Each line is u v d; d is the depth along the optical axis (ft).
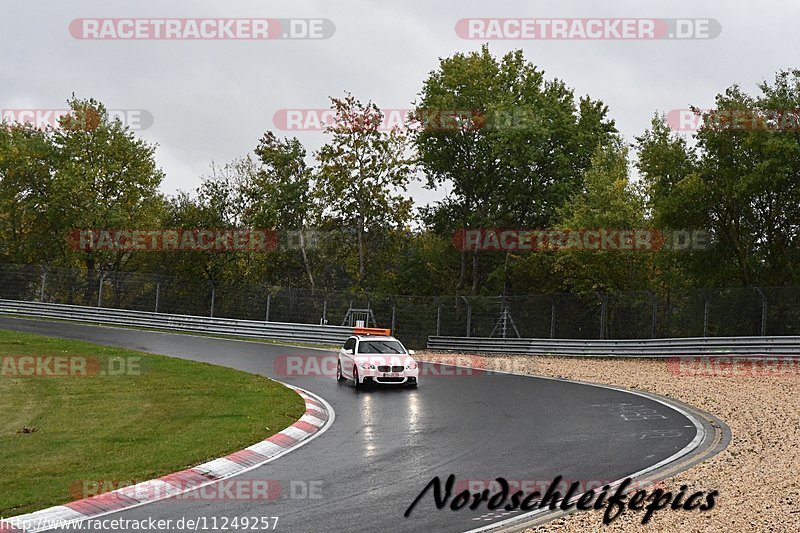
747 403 52.85
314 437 42.42
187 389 58.29
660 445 39.75
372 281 152.05
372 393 61.41
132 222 145.38
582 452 38.06
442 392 62.08
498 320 104.88
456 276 158.10
